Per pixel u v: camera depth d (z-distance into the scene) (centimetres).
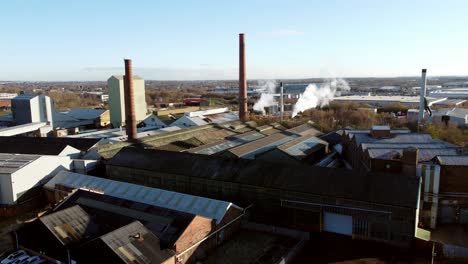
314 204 2955
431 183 3200
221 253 2702
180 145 5528
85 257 2291
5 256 2609
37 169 3941
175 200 3080
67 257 2405
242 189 3300
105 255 2214
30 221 2848
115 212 2894
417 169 3244
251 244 2839
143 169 3897
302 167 3256
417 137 4525
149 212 2814
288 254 2573
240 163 3553
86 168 4416
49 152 4938
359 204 2786
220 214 2848
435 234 3036
